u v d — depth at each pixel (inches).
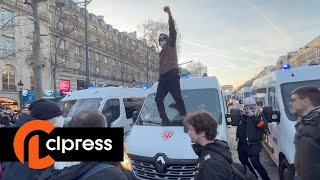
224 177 93.7
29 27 1376.7
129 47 2578.7
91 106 363.9
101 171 76.9
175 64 242.7
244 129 251.0
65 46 1646.2
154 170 207.2
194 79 278.8
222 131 223.5
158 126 240.4
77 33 1919.3
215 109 251.1
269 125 300.0
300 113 119.7
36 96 610.9
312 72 266.1
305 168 101.0
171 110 253.3
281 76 269.6
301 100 118.6
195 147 105.0
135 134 238.2
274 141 271.9
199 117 103.7
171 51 242.7
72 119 86.7
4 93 1323.8
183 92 268.7
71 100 394.6
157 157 205.8
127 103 402.6
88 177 75.9
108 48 2512.3
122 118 380.8
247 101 243.0
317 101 117.3
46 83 1488.7
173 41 238.7
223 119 242.5
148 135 228.4
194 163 197.8
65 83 1738.4
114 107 378.3
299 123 109.1
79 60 2006.6
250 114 241.8
